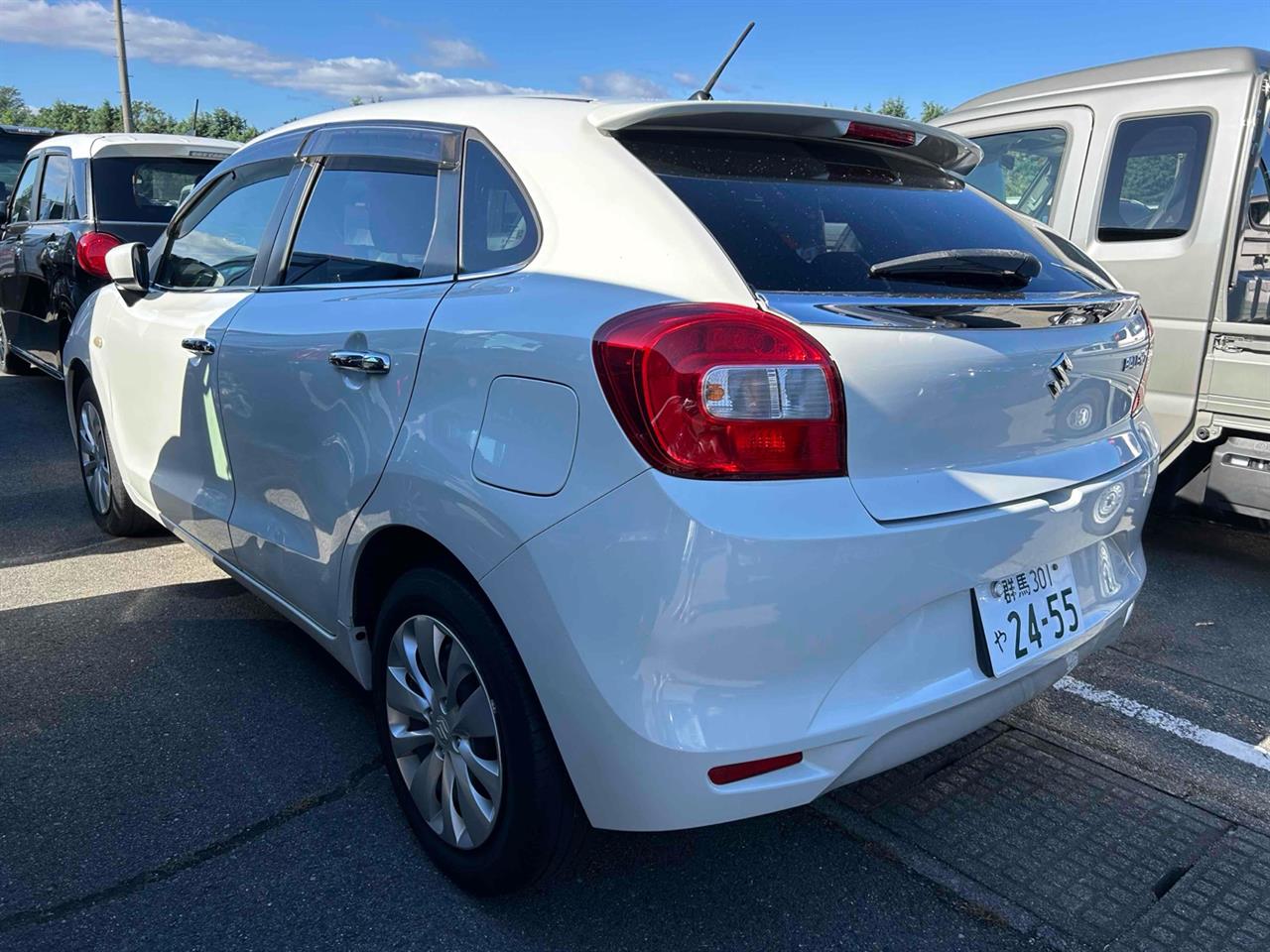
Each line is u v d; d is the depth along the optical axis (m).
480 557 2.03
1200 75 4.48
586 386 1.86
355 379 2.45
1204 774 2.90
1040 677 2.25
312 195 2.99
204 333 3.20
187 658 3.47
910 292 2.09
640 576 1.78
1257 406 4.10
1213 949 2.20
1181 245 4.37
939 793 2.77
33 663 3.41
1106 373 2.41
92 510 4.77
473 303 2.21
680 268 1.95
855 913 2.29
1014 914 2.30
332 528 2.57
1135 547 2.69
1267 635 3.92
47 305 6.79
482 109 2.56
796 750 1.85
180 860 2.42
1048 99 5.11
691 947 2.18
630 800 1.87
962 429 2.03
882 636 1.93
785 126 2.37
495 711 2.11
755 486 1.79
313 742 2.96
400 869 2.41
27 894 2.29
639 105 2.26
